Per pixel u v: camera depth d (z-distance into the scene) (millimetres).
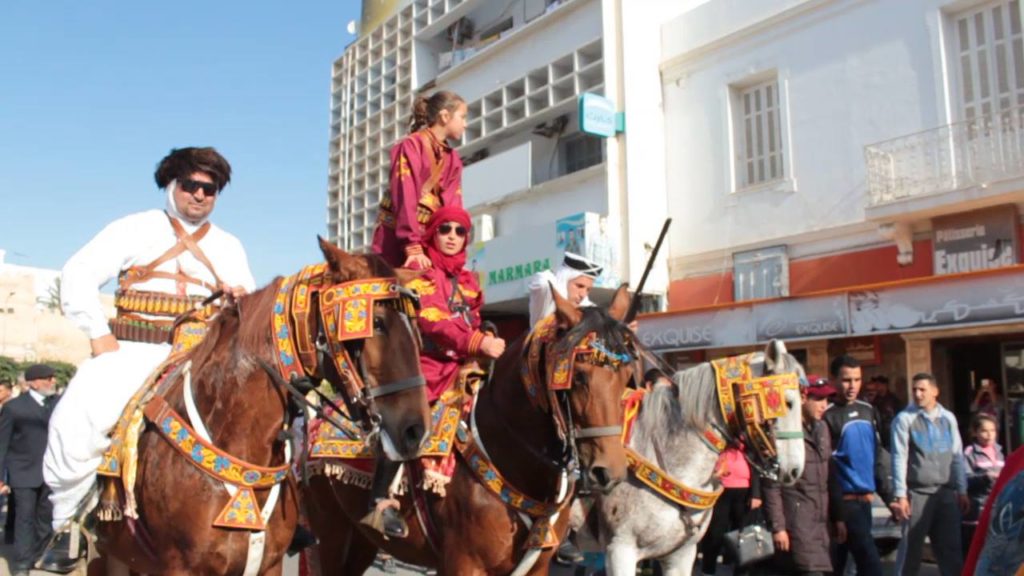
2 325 40938
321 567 4637
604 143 16953
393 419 2918
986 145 12000
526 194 18625
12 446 9227
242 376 3244
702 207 16344
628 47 16875
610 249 16141
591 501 5309
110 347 3543
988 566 2020
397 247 4406
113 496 3281
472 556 3691
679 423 5242
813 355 13844
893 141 13133
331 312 3020
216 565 3176
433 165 4379
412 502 3881
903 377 12672
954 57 12797
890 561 8945
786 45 15031
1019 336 12281
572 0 17766
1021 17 11969
